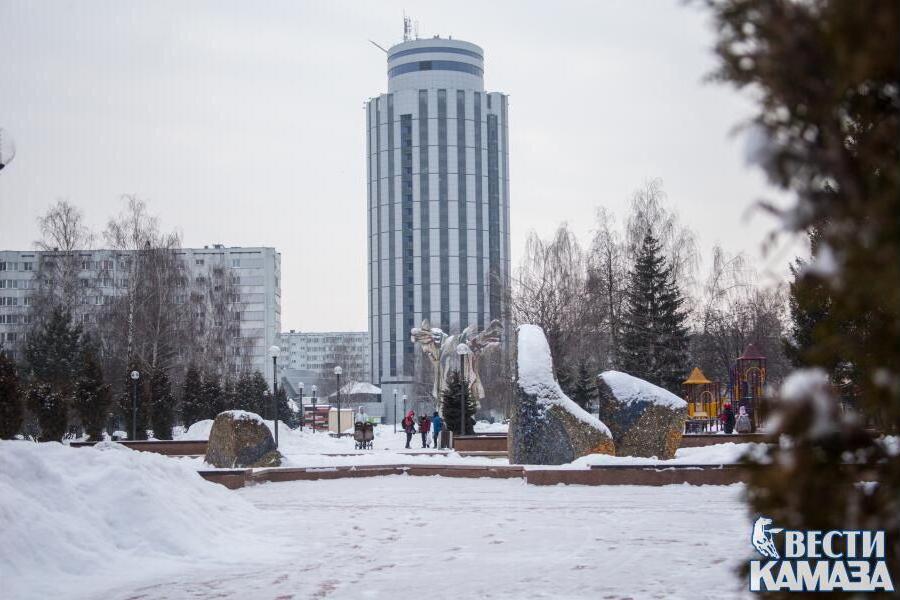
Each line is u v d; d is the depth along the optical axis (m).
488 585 10.36
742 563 3.89
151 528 12.76
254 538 14.05
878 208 3.03
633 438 26.00
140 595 10.10
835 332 3.32
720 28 3.47
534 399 25.34
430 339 59.31
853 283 3.06
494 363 87.31
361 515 17.02
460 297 177.12
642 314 55.88
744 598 9.34
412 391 137.75
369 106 187.00
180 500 14.16
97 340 64.75
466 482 23.61
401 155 180.25
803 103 3.30
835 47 3.05
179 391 65.00
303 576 11.12
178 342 68.56
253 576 11.16
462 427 42.50
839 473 3.33
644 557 12.07
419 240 178.62
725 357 65.75
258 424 27.75
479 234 179.88
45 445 14.11
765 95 3.37
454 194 178.75
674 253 61.22
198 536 13.21
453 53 181.25
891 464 3.28
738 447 23.91
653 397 26.25
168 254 68.44
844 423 3.32
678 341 56.06
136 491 13.24
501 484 22.89
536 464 24.95
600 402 26.92
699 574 10.76
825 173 3.25
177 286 69.31
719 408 55.12
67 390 41.78
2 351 28.00
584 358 59.38
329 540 14.00
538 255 64.56
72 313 68.19
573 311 59.75
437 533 14.63
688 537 13.81
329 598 9.83
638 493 20.28
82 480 13.18
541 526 15.25
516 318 61.84
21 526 11.23
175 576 11.16
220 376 74.62
